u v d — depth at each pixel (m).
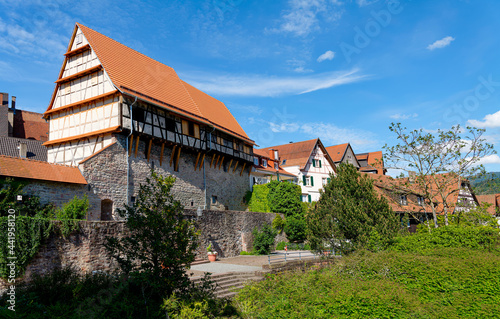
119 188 22.36
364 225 19.56
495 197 46.41
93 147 23.12
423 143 26.03
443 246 18.28
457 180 26.64
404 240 19.08
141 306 10.35
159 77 28.86
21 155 28.78
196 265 21.27
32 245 12.48
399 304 11.66
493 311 11.29
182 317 10.08
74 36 25.20
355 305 11.58
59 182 19.03
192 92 33.75
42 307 9.98
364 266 15.95
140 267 10.83
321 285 14.16
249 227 28.88
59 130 25.16
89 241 14.48
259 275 17.80
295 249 31.61
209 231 24.38
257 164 39.94
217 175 32.28
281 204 34.69
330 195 21.92
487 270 13.52
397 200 28.19
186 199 27.97
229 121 36.59
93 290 11.31
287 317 11.39
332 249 20.42
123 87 22.64
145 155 24.70
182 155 28.16
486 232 18.36
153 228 10.80
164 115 25.84
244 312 12.05
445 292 13.07
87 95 23.98
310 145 47.06
